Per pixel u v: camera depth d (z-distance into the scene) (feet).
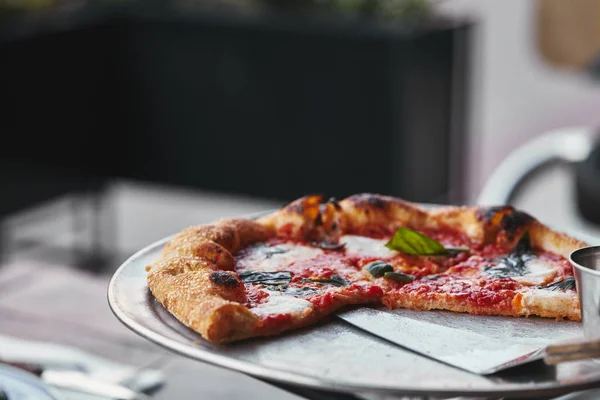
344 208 4.11
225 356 2.77
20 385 3.57
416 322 3.17
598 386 2.54
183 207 14.03
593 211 8.21
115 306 3.11
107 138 13.82
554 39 13.89
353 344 2.96
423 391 2.48
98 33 13.17
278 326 3.03
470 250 3.88
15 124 11.75
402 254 3.80
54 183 12.66
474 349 2.89
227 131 13.21
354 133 12.17
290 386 2.72
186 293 3.08
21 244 12.51
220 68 12.89
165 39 13.15
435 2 13.26
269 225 4.08
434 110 12.44
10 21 11.93
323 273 3.54
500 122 16.11
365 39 11.66
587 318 2.84
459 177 13.41
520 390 2.47
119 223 13.39
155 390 4.10
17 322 4.84
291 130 12.67
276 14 12.51
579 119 15.90
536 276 3.54
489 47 16.35
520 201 13.12
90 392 3.85
